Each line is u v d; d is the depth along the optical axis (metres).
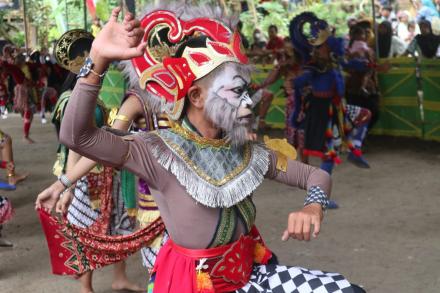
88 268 2.82
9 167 7.95
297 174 2.48
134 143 2.29
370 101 9.78
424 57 11.23
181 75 2.29
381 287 4.42
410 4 15.70
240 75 2.30
